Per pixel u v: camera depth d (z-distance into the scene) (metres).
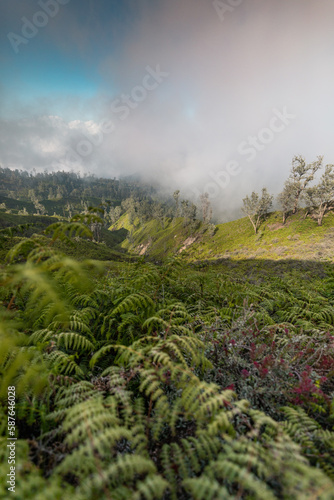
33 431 2.19
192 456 1.71
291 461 1.52
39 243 2.45
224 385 2.73
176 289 5.55
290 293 5.90
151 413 2.42
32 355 2.59
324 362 2.94
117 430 1.64
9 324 2.30
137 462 1.46
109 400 2.11
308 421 2.10
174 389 2.61
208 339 3.37
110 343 3.32
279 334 3.74
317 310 4.80
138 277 4.28
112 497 1.39
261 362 2.96
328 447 1.97
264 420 1.82
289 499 1.46
